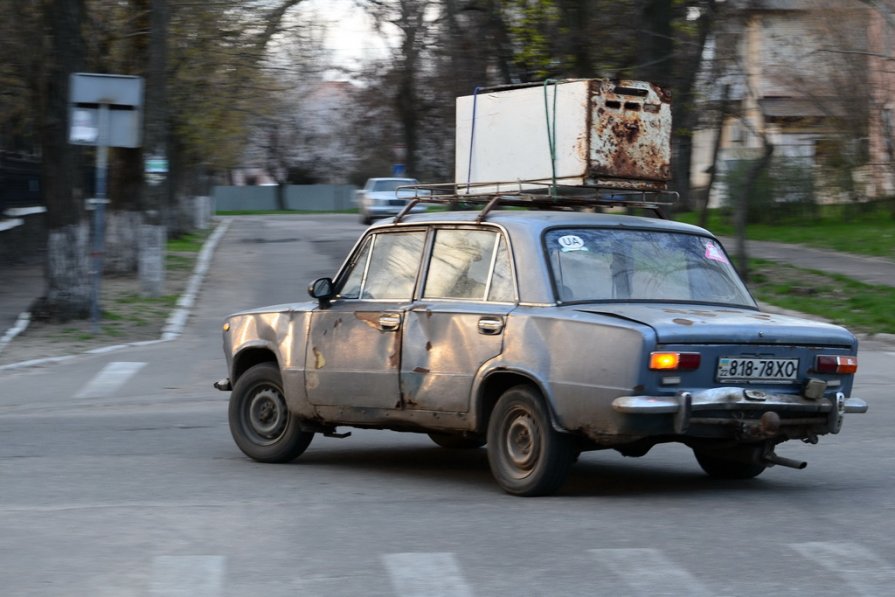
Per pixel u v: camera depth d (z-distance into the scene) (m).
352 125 65.62
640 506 8.49
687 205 35.56
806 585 6.35
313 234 50.94
